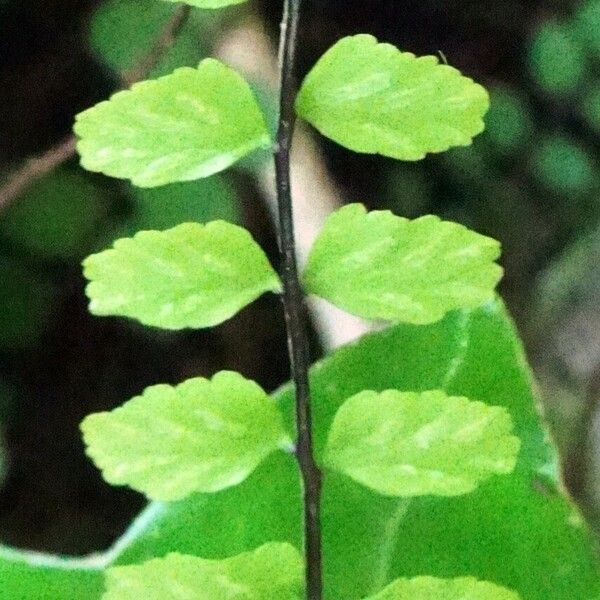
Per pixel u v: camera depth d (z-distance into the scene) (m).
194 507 0.11
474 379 0.11
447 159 0.28
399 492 0.10
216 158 0.10
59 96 0.27
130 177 0.10
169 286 0.10
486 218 0.28
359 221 0.10
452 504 0.11
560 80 0.29
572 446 0.21
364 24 0.28
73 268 0.26
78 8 0.26
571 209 0.28
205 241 0.10
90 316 0.26
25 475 0.25
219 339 0.27
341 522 0.11
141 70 0.17
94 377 0.26
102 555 0.11
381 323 0.14
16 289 0.25
